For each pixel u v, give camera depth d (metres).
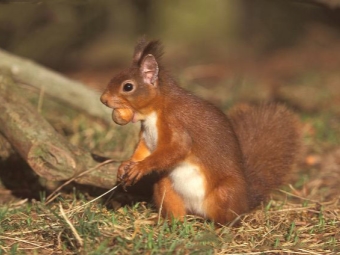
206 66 24.75
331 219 10.56
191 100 10.18
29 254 9.14
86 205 10.42
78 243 9.09
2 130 11.55
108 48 26.39
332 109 17.95
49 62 24.16
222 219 10.22
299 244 9.45
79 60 25.28
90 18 24.84
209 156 10.13
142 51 10.10
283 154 11.65
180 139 9.94
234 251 9.21
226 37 28.72
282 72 24.00
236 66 25.11
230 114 12.13
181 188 10.32
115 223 9.73
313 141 15.27
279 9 28.69
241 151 10.80
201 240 9.20
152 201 11.01
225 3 28.88
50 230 9.66
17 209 10.82
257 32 28.72
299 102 19.03
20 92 12.34
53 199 11.17
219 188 10.20
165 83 10.01
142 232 9.41
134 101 9.79
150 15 27.48
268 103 12.88
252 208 10.92
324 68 24.34
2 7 22.38
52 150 10.86
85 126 15.09
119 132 14.27
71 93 14.59
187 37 27.98
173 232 9.55
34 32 23.36
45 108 16.22
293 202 11.73
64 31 23.84
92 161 11.24
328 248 9.45
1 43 23.08
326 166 13.94
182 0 28.16
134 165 9.83
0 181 12.69
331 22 28.42
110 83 9.82
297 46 28.16
